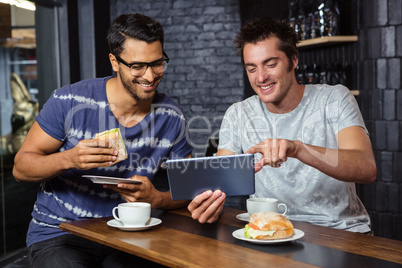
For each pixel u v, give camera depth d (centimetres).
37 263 142
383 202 303
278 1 394
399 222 298
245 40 168
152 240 123
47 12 367
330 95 174
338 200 167
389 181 299
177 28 523
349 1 322
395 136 296
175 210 163
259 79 167
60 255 141
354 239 122
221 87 519
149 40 149
